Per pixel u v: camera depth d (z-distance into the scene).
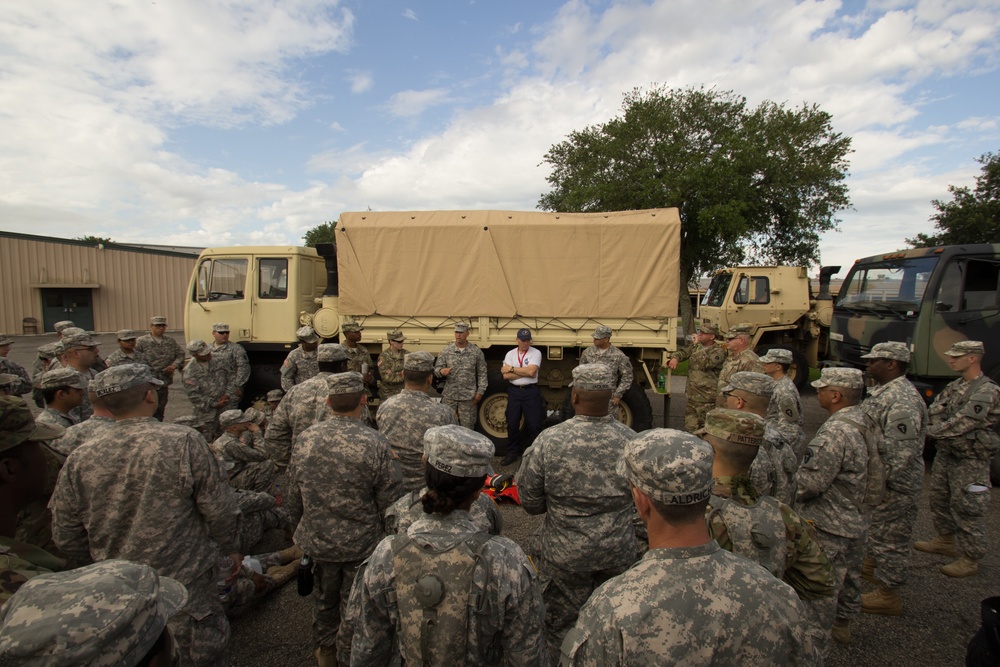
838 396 2.78
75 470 2.08
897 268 6.49
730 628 1.10
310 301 7.00
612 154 20.94
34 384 5.38
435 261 6.21
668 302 5.98
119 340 5.98
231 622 3.12
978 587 3.57
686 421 6.48
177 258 24.70
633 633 1.10
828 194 20.09
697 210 19.08
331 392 2.50
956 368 3.91
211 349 6.00
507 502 4.87
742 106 20.86
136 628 0.85
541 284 6.11
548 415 6.64
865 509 2.69
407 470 3.15
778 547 1.68
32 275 21.05
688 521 1.21
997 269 6.00
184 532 2.15
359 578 1.61
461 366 5.86
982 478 3.67
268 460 4.11
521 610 1.49
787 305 10.29
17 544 1.34
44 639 0.75
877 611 3.23
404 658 1.46
